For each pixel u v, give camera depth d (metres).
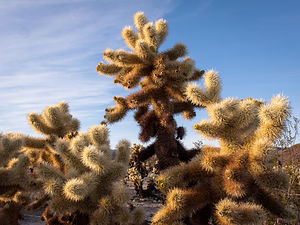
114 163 3.47
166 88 5.50
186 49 5.78
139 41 5.10
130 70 5.89
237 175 2.58
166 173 3.10
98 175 3.29
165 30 5.76
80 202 3.20
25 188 3.55
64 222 3.38
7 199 3.83
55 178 3.17
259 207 2.54
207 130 2.82
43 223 5.27
